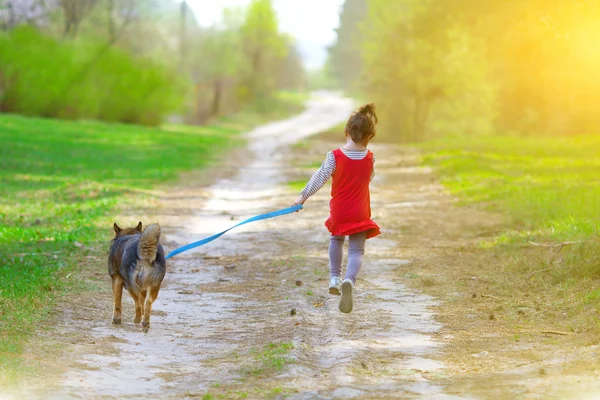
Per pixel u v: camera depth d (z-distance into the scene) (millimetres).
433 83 54000
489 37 30031
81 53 55875
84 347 6969
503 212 16500
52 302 8578
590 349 6559
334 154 7172
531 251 11742
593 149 32938
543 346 6945
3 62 51531
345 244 13531
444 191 21547
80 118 55031
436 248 13055
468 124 54906
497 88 49188
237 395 5664
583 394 5422
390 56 56062
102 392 5676
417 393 5680
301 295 9555
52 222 15008
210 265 11859
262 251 12992
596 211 14359
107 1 65875
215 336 7785
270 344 7156
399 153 34375
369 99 64062
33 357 6391
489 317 8312
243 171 27781
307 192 7133
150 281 7590
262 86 95312
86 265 11031
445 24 31641
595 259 9812
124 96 57344
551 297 9078
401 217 16844
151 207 17719
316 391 5727
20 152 28156
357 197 7168
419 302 9219
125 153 31484
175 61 70375
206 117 80438
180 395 5742
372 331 7738
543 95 43562
